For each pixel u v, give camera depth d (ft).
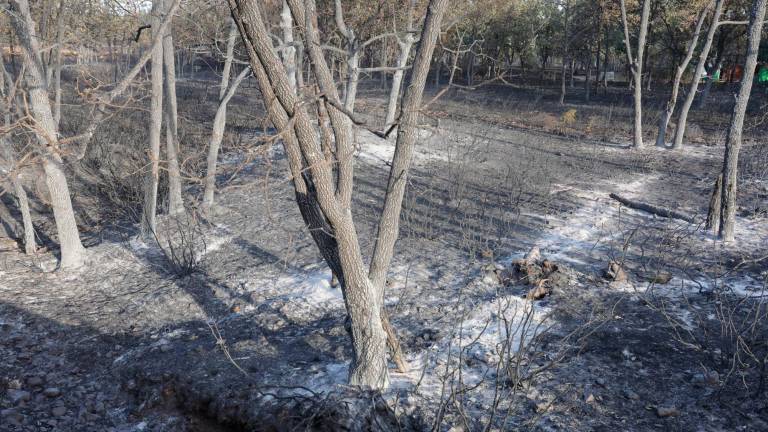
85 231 38.65
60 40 30.89
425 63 16.02
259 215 36.94
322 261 29.48
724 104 99.09
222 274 29.17
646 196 41.91
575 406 16.51
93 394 20.33
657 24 108.99
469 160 49.57
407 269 27.58
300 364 20.01
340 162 15.99
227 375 19.60
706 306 22.80
